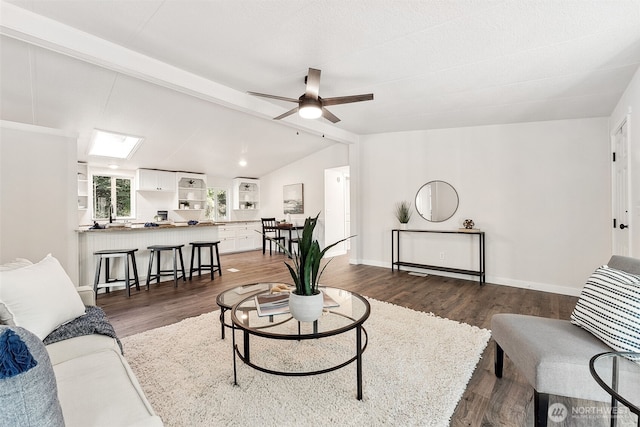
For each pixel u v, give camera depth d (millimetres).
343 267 5367
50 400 720
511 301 3412
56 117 3738
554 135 3857
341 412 1543
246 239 7758
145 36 2297
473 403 1643
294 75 2941
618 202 3316
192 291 3895
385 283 4230
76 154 3303
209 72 2891
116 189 6406
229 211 8086
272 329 1860
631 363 1192
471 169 4441
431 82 2986
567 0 1776
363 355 2115
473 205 4430
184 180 7152
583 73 2668
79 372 1243
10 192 2928
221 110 4293
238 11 1979
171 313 3059
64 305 1694
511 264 4125
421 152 4902
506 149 4176
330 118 3223
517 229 4090
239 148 5922
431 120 4273
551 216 3875
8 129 2912
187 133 4875
